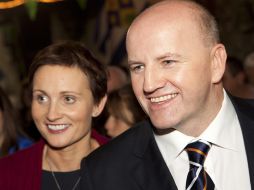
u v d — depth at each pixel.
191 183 1.78
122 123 2.82
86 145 2.21
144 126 1.98
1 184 2.13
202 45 1.72
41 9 7.67
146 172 1.85
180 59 1.67
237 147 1.84
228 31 6.64
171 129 1.85
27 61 7.72
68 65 2.08
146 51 1.67
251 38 6.62
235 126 1.87
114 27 6.40
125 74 4.02
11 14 7.44
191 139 1.84
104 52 6.70
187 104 1.71
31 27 7.75
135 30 1.71
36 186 2.12
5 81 7.42
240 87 4.54
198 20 1.73
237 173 1.81
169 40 1.66
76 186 2.14
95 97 2.18
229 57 4.63
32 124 3.61
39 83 2.09
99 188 1.86
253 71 4.50
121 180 1.86
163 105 1.71
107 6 6.50
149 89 1.67
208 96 1.78
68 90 2.07
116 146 1.95
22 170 2.15
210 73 1.77
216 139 1.82
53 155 2.18
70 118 2.10
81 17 7.61
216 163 1.83
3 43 7.52
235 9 6.64
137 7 6.19
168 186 1.79
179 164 1.86
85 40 7.54
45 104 2.12
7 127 2.99
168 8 1.72
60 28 7.73
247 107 1.95
